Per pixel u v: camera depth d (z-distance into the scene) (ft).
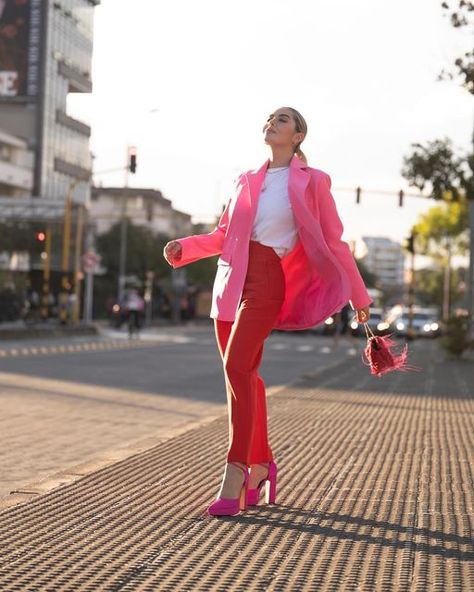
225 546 20.88
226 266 24.86
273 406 53.72
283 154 25.25
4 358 99.96
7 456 35.60
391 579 18.53
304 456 34.78
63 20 356.59
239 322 24.47
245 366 24.39
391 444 38.55
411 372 91.50
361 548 20.92
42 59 351.87
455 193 102.58
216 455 34.01
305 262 24.77
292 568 19.19
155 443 37.37
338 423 45.88
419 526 23.24
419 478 30.32
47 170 359.87
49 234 229.45
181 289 308.40
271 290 24.52
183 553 20.18
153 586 17.80
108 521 23.11
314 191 24.62
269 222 24.58
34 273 281.74
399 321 243.60
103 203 450.30
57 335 168.96
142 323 253.03
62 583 17.89
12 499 26.09
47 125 358.43
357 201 170.40
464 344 123.75
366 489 28.25
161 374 81.76
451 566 19.54
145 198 453.17
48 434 42.19
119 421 47.70
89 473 29.89
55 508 24.52
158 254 365.40
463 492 27.99
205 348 136.26
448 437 41.14
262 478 25.54
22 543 20.79
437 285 525.75
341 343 182.91
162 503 25.39
